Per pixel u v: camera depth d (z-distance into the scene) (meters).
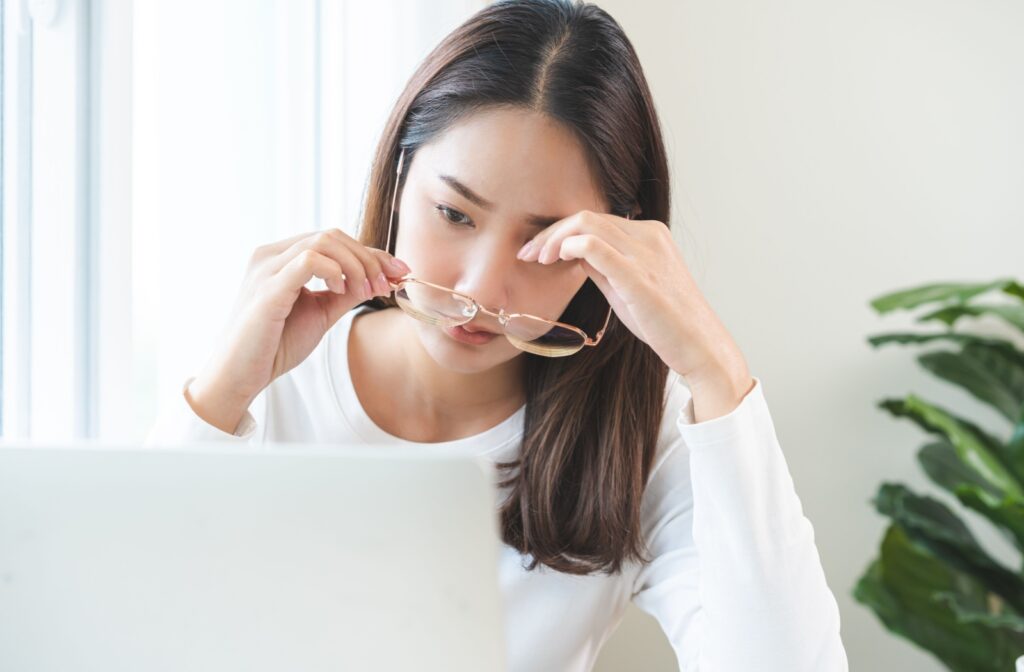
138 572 0.54
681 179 2.32
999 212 2.38
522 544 1.12
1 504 0.54
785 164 2.34
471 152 0.90
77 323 1.50
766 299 2.35
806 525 0.96
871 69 2.35
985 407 2.35
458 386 1.14
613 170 0.95
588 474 1.10
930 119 2.36
